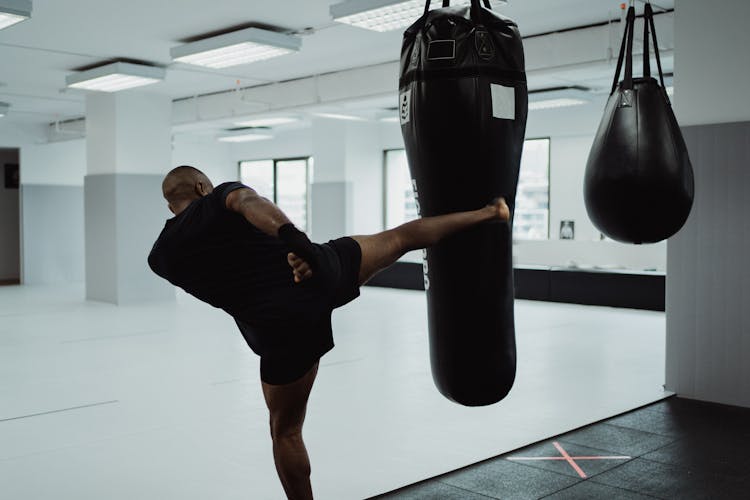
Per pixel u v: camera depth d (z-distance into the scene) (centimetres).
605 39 694
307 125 1468
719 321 477
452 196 208
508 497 324
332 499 321
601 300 977
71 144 1440
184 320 873
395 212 1368
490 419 445
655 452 382
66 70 923
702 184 476
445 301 213
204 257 219
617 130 318
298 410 250
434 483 341
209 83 1010
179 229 222
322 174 1342
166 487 338
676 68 481
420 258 1258
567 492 329
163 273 230
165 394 513
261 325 222
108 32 730
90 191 1052
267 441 406
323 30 729
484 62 202
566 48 726
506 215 208
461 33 203
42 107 1220
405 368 595
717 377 479
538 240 1130
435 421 442
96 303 1040
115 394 513
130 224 1021
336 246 215
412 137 212
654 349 669
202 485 340
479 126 201
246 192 207
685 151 321
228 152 1711
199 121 1132
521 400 489
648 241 323
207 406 481
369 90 909
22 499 323
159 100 1049
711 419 441
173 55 739
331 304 217
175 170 245
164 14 665
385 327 812
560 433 416
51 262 1411
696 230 482
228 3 632
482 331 211
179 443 403
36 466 366
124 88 915
